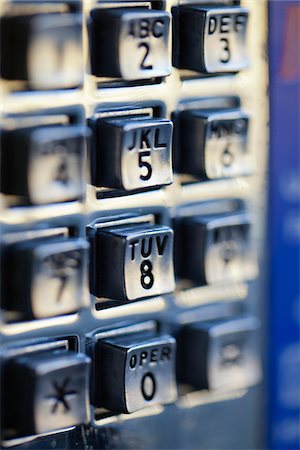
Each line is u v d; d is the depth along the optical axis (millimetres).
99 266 203
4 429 193
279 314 242
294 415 248
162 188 214
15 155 187
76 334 202
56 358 193
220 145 216
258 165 234
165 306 219
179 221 219
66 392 193
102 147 200
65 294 191
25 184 186
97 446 209
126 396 204
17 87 188
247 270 226
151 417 220
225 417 235
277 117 236
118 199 206
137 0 204
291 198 241
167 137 203
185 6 211
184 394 226
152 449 220
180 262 221
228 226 221
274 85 234
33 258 187
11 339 193
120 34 197
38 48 185
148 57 201
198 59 210
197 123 213
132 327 212
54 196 188
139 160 200
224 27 212
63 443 203
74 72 190
